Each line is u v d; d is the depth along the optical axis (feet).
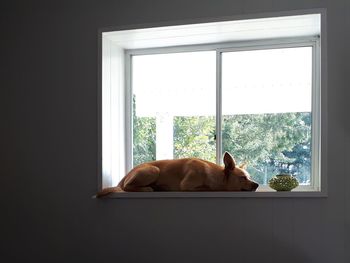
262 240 6.26
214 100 7.42
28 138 7.27
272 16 6.24
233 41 7.34
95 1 7.02
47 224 7.13
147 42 7.42
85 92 7.02
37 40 7.27
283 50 7.11
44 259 7.13
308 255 6.09
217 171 6.57
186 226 6.53
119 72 7.63
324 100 6.06
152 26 6.71
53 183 7.13
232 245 6.36
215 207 6.43
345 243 5.98
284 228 6.18
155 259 6.63
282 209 6.20
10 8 7.41
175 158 7.57
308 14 6.13
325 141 6.05
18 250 7.24
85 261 6.94
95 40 7.00
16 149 7.32
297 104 7.04
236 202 6.35
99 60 6.97
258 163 7.16
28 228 7.21
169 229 6.59
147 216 6.69
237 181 6.40
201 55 7.52
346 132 6.00
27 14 7.33
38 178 7.20
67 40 7.13
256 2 6.34
